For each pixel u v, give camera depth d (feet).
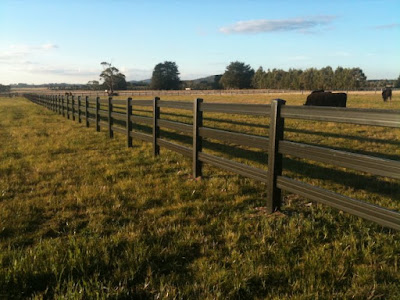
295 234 9.27
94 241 8.79
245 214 11.12
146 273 7.55
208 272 7.48
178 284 7.11
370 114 8.05
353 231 9.54
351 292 6.71
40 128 36.27
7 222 10.47
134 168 17.46
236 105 12.82
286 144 10.43
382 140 25.27
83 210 11.64
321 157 9.32
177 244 8.80
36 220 10.84
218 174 16.21
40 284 7.07
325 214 10.63
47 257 8.00
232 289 6.84
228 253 8.46
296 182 10.23
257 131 30.17
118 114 26.58
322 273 7.44
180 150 17.17
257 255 8.20
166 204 12.14
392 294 6.66
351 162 8.49
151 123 20.61
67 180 15.34
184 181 15.14
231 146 24.18
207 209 11.53
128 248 8.39
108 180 15.43
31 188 14.39
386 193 13.37
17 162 19.44
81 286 6.86
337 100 53.01
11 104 100.32
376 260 8.00
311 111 9.57
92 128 36.01
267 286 7.07
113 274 7.42
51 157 20.93
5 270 7.27
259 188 13.93
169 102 18.26
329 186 14.42
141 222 10.39
